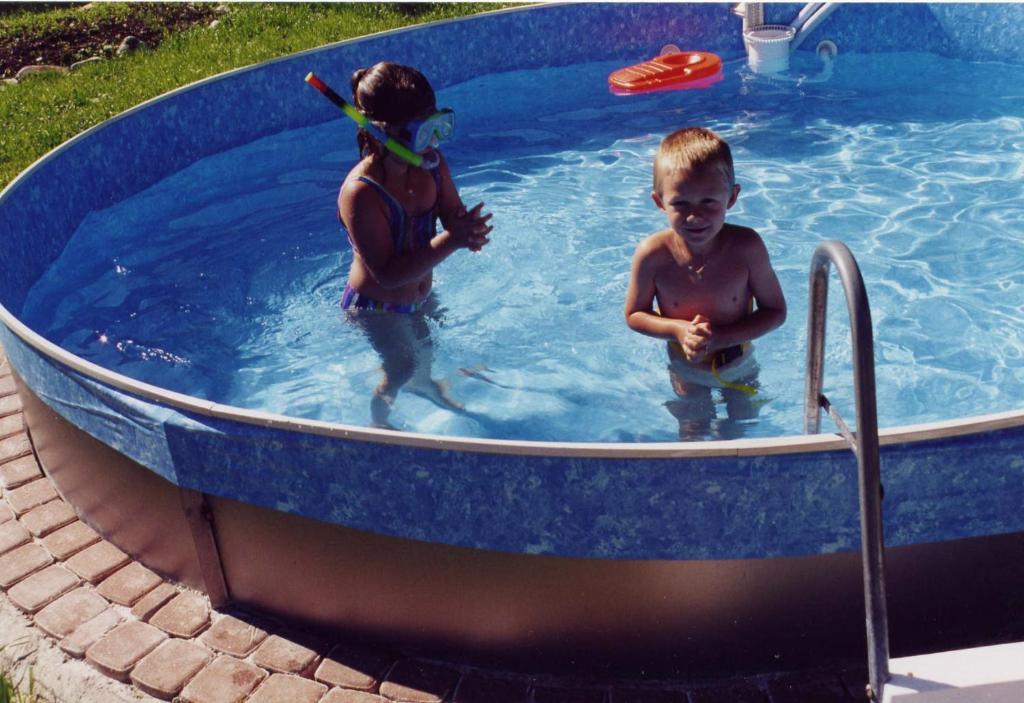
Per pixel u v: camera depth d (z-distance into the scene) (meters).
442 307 4.69
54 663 3.46
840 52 7.98
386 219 4.07
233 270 5.27
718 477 2.95
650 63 7.77
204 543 3.53
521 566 3.17
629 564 3.11
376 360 4.36
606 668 3.28
